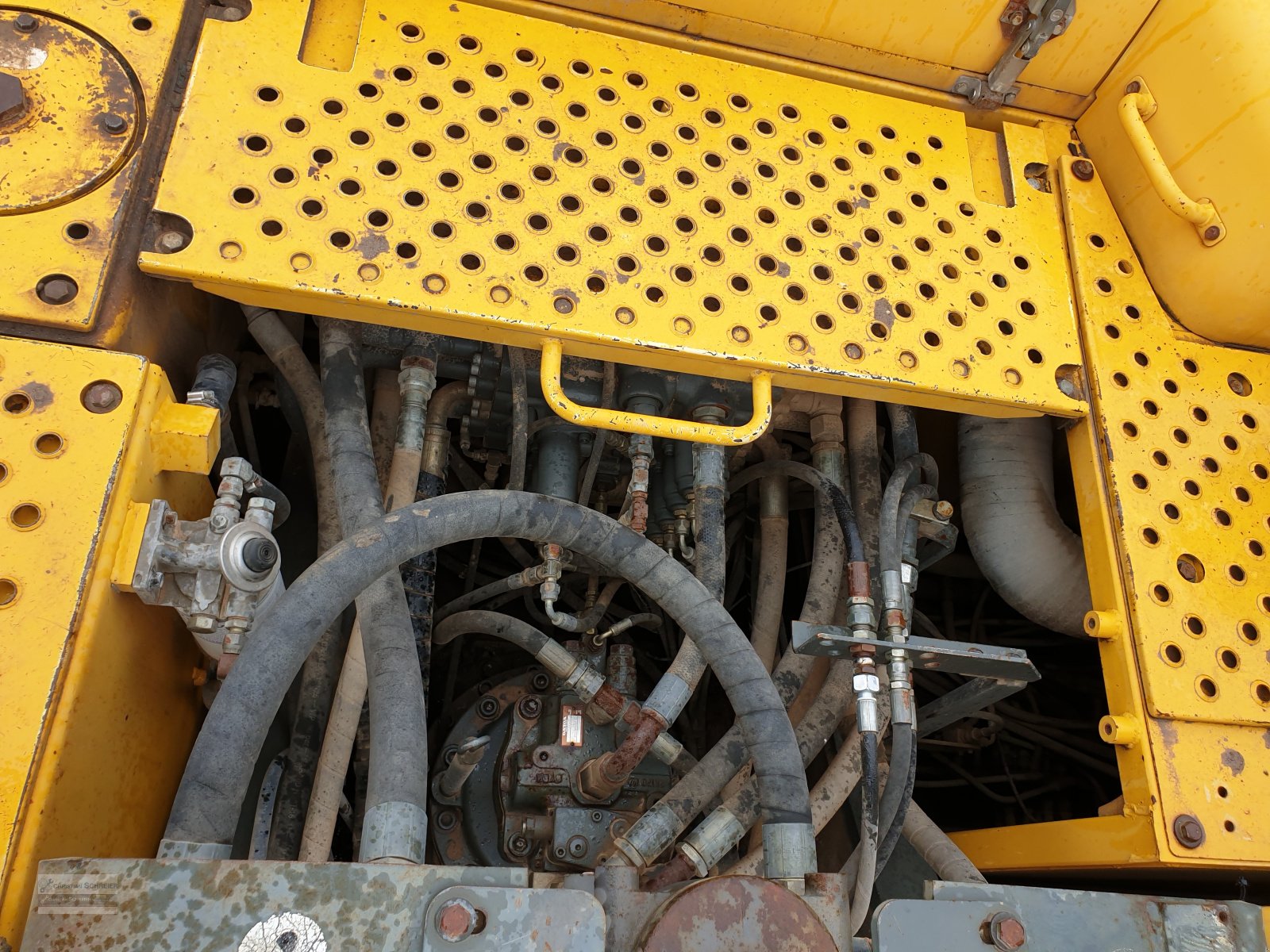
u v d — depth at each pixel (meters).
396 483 1.64
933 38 1.85
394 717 1.28
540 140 1.62
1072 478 2.29
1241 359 1.86
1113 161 1.94
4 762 1.04
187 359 1.59
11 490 1.16
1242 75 1.70
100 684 1.16
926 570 2.60
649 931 1.00
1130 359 1.77
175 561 1.20
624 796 1.75
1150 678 1.50
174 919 0.91
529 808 1.76
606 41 1.77
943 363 1.65
